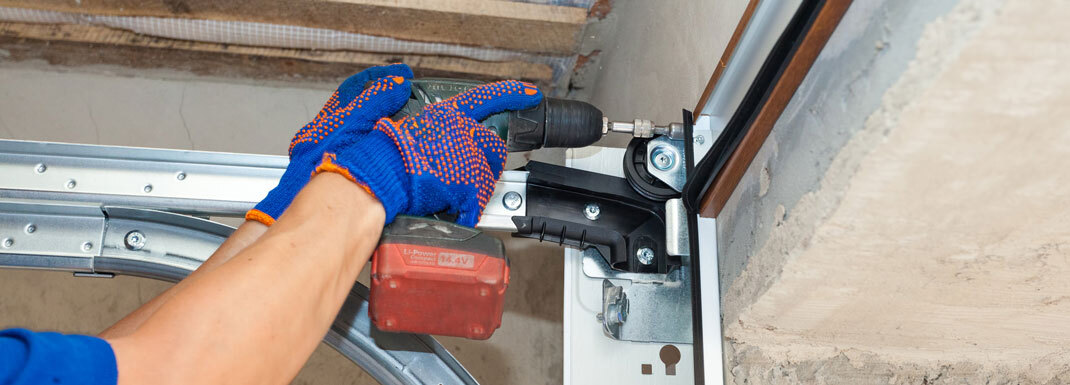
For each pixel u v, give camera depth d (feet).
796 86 2.27
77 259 3.16
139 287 7.59
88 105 8.03
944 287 2.43
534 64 7.22
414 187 2.54
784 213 2.28
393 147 2.57
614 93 6.13
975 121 1.63
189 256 3.21
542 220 3.20
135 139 8.02
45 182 3.14
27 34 6.97
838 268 2.30
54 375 1.35
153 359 1.59
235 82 8.18
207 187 3.15
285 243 2.06
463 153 2.70
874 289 2.44
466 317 2.58
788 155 2.28
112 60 7.84
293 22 6.56
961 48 1.47
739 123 2.55
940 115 1.63
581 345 3.13
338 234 2.22
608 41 6.54
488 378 7.19
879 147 1.75
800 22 2.14
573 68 7.18
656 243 3.25
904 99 1.63
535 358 7.33
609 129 3.16
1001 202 1.92
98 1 6.46
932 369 3.11
